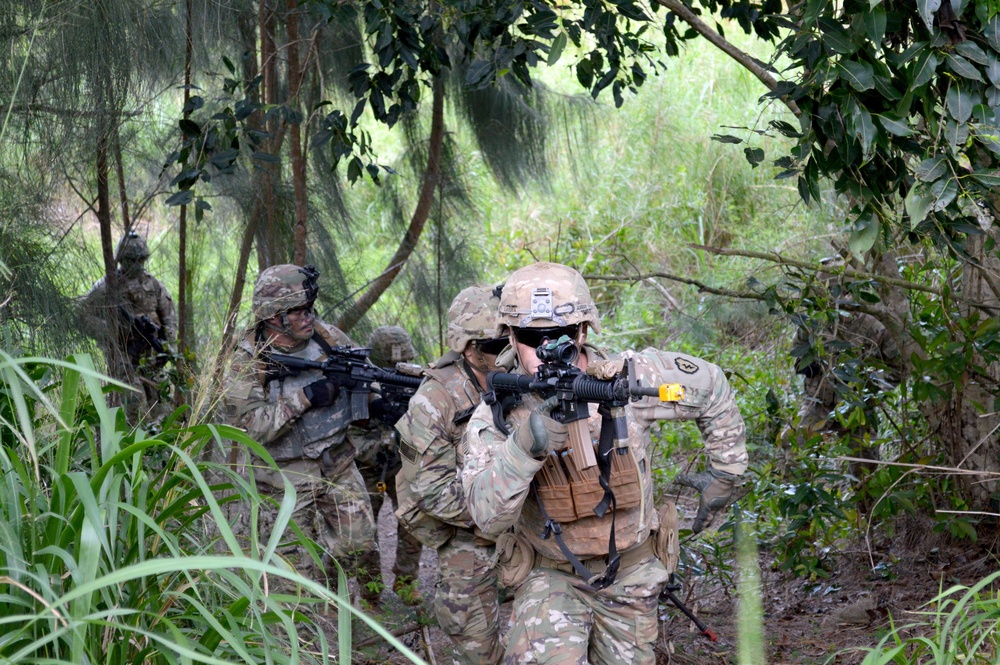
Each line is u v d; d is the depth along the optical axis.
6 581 2.94
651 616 4.74
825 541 7.32
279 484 7.27
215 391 4.72
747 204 15.87
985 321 6.69
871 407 7.62
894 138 5.36
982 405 6.98
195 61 7.92
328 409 7.33
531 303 4.62
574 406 4.23
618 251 15.35
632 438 4.72
